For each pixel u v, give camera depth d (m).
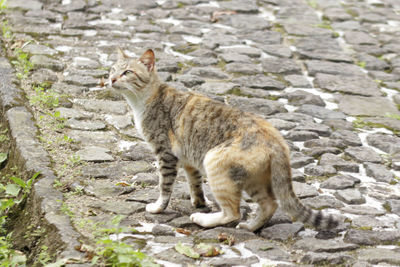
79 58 11.06
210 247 6.08
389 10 15.06
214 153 6.50
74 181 7.32
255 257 5.98
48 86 9.90
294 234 6.55
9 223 7.02
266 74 11.09
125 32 12.44
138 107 7.35
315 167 8.11
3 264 5.98
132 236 6.32
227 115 6.72
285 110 9.84
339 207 7.19
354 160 8.45
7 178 7.80
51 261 5.86
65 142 8.30
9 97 9.15
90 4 13.75
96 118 9.20
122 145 8.52
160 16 13.50
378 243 6.40
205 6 14.30
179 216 6.95
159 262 5.81
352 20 14.23
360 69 11.67
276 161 6.28
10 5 13.15
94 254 5.73
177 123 7.04
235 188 6.44
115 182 7.52
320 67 11.55
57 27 12.36
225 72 11.04
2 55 10.66
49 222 6.39
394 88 10.99
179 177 7.98
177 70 10.95
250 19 13.77
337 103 10.27
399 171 8.21
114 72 7.41
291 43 12.66
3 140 8.45
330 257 5.96
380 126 9.55
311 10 14.76
